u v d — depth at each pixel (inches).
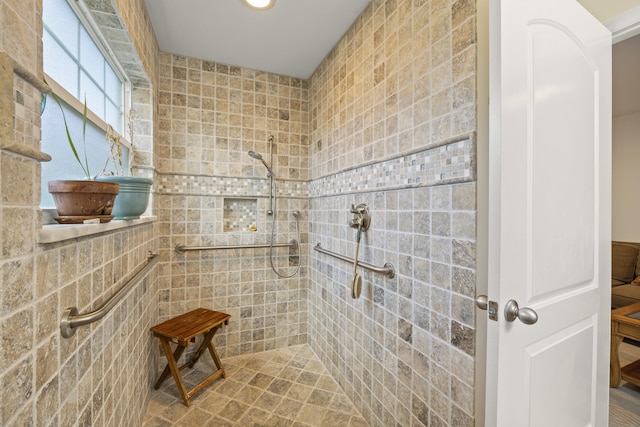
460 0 36.6
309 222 91.7
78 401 29.1
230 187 83.0
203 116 79.7
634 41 70.1
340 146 70.2
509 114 27.7
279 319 89.3
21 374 19.7
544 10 30.7
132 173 63.5
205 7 58.6
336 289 72.9
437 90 40.4
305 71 86.2
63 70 37.5
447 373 38.9
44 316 22.8
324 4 57.6
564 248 33.8
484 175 34.4
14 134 18.6
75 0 39.0
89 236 31.6
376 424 54.9
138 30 52.9
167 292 76.6
